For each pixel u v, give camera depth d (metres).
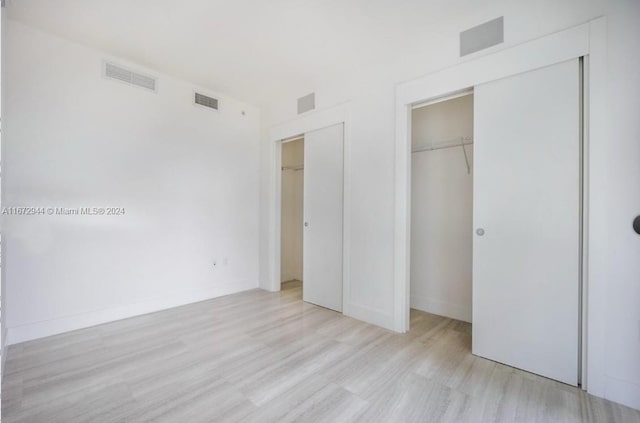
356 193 2.94
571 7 1.80
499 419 1.53
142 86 3.01
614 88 1.67
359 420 1.51
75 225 2.61
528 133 1.96
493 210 2.11
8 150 2.27
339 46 2.59
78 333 2.54
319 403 1.64
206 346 2.33
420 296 3.31
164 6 2.12
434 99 2.47
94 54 2.70
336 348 2.31
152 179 3.10
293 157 4.65
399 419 1.52
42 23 2.33
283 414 1.55
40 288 2.43
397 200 2.62
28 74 2.36
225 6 2.11
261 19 2.26
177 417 1.52
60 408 1.58
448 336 2.55
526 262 1.98
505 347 2.07
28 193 2.37
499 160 2.08
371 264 2.82
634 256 1.62
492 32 2.10
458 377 1.91
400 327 2.62
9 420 1.48
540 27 1.91
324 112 3.28
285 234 4.66
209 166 3.60
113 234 2.83
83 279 2.65
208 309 3.22
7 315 2.29
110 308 2.81
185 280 3.38
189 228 3.41
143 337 2.48
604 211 1.69
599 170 1.70
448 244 3.11
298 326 2.75
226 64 2.95
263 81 3.33
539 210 1.93
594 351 1.72
